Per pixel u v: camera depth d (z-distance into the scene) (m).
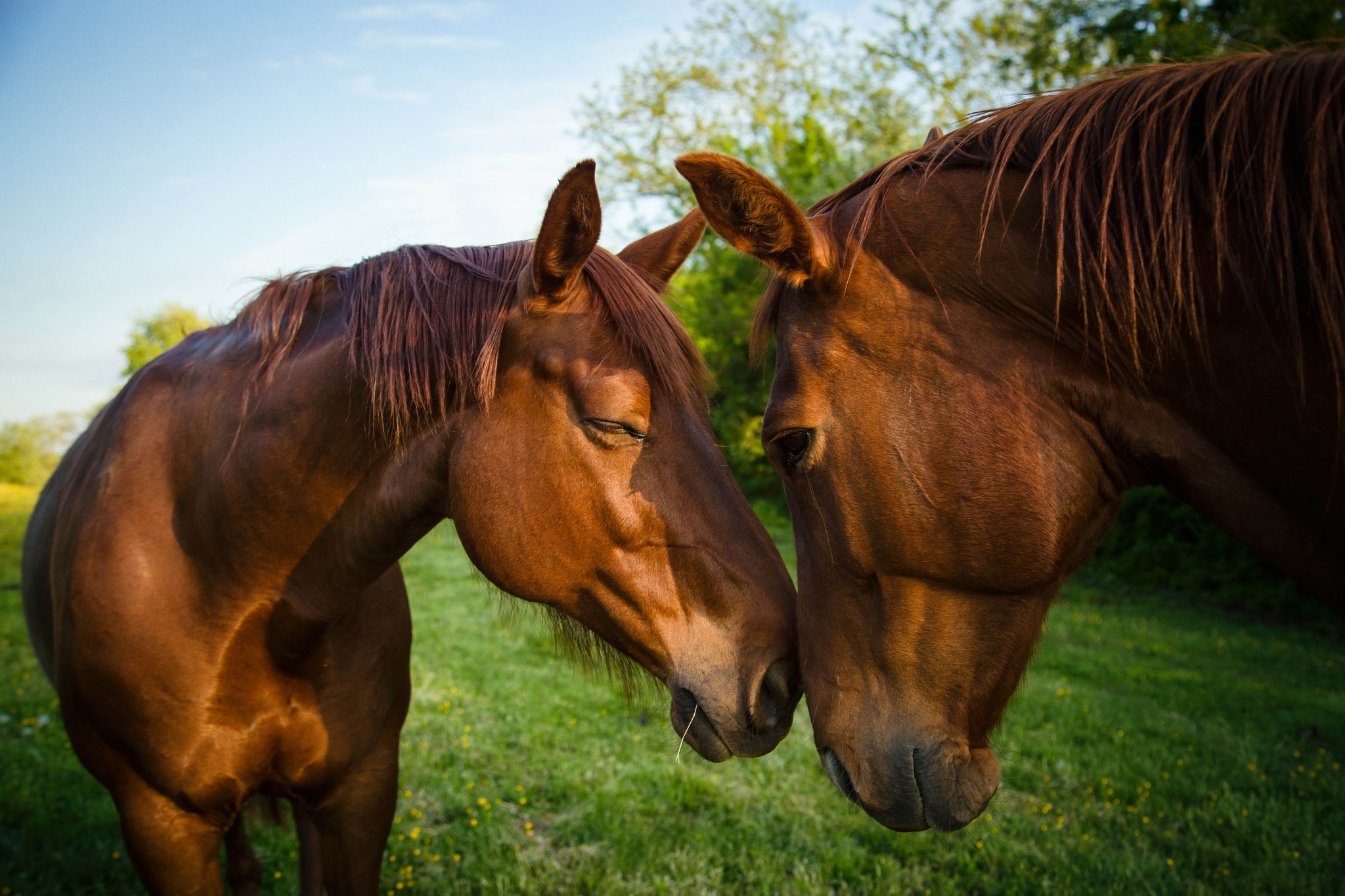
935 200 1.42
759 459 15.39
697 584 1.60
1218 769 4.29
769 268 1.47
